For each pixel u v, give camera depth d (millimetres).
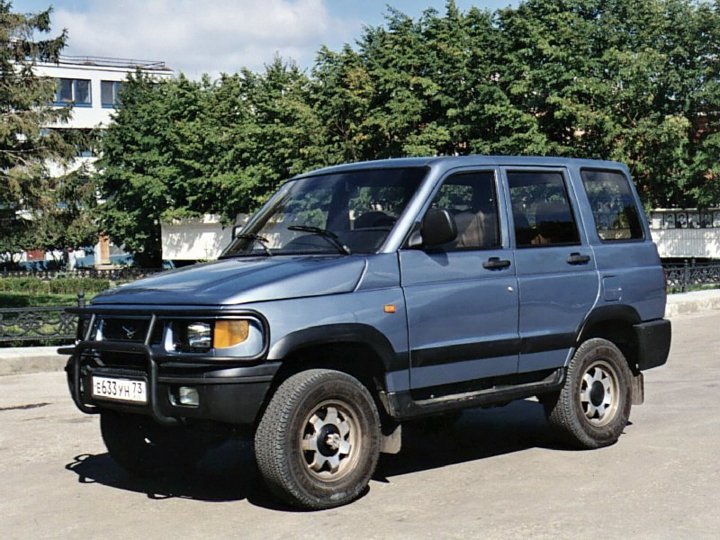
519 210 6582
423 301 5832
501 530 4969
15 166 29453
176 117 48781
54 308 14508
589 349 6883
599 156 32312
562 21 32219
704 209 34062
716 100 32125
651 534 4848
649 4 33000
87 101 80125
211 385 5105
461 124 33281
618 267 7137
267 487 5438
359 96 34562
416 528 5035
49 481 6465
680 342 14406
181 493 5996
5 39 29531
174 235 48938
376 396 5855
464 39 33969
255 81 46469
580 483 5961
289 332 5227
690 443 7070
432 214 5773
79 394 5758
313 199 6465
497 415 8492
